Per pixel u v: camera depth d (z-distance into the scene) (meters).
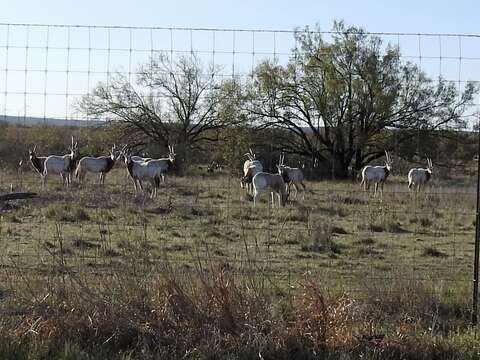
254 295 7.50
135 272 7.83
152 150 45.84
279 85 43.69
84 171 33.03
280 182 24.78
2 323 7.17
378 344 7.05
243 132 42.50
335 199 26.25
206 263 10.69
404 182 42.28
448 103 35.91
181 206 21.17
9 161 24.42
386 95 43.31
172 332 7.11
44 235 14.77
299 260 12.79
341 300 7.63
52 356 6.76
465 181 29.28
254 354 6.88
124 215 16.84
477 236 8.06
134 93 44.53
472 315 7.91
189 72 46.94
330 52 44.59
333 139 46.31
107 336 7.16
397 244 15.73
